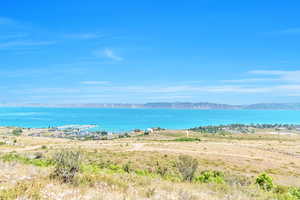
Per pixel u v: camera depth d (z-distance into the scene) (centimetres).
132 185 1077
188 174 1845
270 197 1234
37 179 964
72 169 1050
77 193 822
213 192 1162
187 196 944
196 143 12175
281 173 5234
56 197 755
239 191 1241
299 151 10519
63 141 13012
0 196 704
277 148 11431
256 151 9712
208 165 5766
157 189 1040
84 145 10238
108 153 6912
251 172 5141
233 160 6850
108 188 948
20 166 1320
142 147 9550
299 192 1477
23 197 706
